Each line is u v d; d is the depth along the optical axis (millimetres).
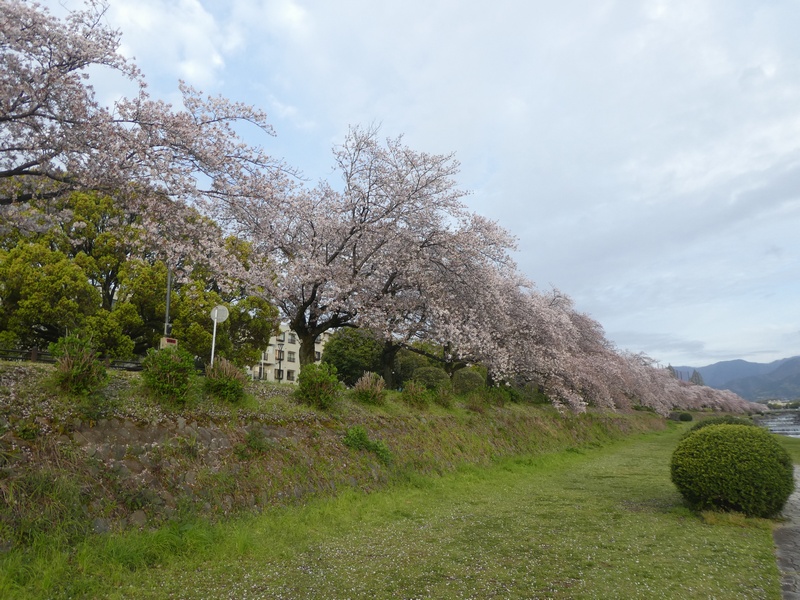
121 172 8281
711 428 8516
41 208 9312
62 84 7477
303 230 13867
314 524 7363
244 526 6691
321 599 4582
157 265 19172
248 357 22219
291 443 9078
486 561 5676
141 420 7191
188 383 8148
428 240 14539
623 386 29812
